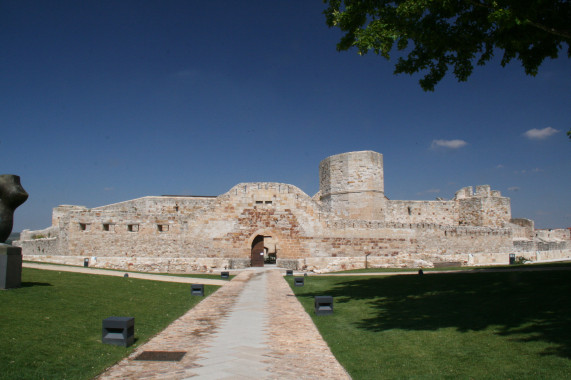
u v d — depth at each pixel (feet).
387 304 62.28
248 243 147.13
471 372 31.35
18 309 47.06
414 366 33.53
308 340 42.80
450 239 166.20
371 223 154.92
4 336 37.17
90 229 134.41
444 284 75.41
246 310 60.70
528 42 48.57
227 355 36.73
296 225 149.18
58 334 40.37
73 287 65.82
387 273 113.09
